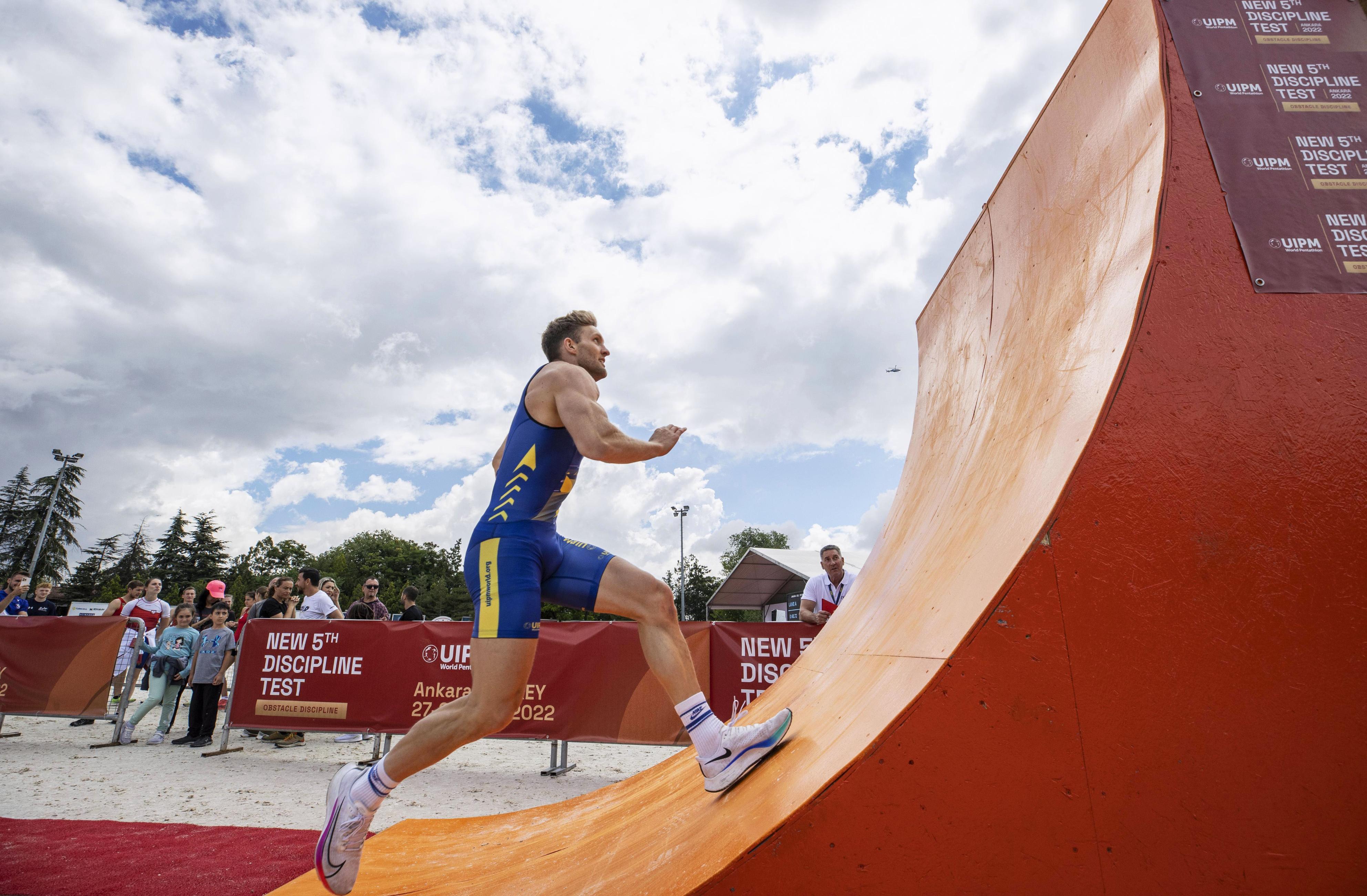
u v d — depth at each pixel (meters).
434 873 2.73
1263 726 1.36
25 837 3.64
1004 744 1.38
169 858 3.29
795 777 1.64
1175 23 2.08
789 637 5.92
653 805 2.51
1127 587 1.46
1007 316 2.90
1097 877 1.29
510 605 2.10
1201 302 1.71
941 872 1.32
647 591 2.18
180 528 75.50
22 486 64.75
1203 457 1.55
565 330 2.51
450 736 2.07
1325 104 1.96
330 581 9.13
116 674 9.23
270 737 7.63
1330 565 1.47
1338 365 1.64
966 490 2.46
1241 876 1.28
